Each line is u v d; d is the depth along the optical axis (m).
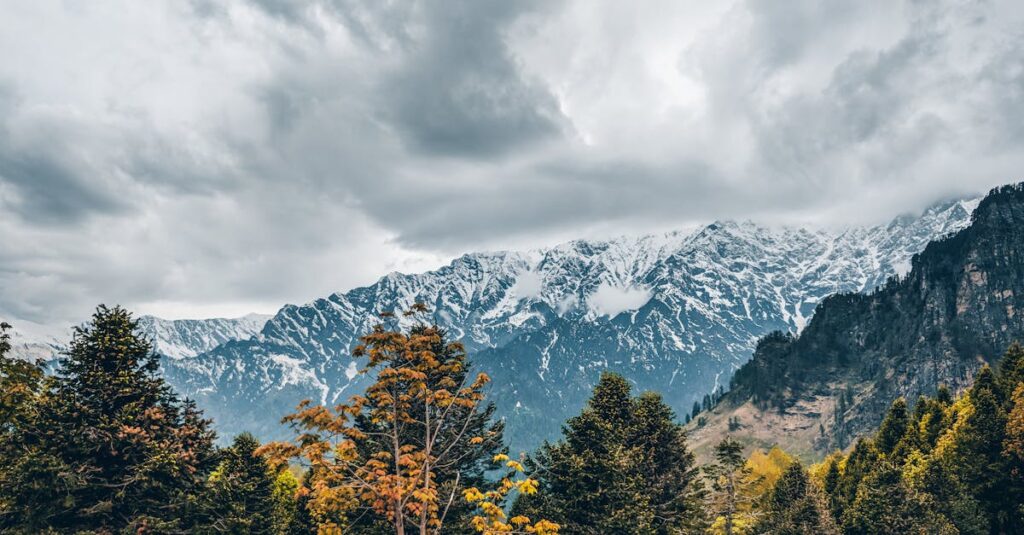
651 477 46.31
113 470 33.34
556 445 44.09
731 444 55.09
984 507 65.44
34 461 29.45
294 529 53.72
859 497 70.44
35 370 28.61
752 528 63.03
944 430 81.50
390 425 32.12
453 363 25.42
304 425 21.36
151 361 36.31
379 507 22.95
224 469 50.16
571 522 40.97
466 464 37.59
